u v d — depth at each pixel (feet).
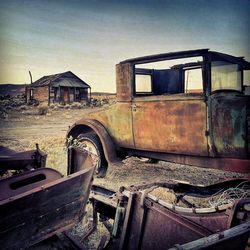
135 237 6.45
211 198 9.62
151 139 12.92
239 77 12.32
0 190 6.63
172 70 16.65
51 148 19.48
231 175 14.66
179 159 12.46
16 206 5.70
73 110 45.50
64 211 7.06
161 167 16.93
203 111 11.11
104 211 8.47
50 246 7.00
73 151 10.41
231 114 10.58
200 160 11.75
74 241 6.99
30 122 36.06
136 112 13.29
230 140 10.69
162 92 16.99
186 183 9.59
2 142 22.24
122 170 16.20
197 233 5.32
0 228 5.62
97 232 8.91
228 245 4.37
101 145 14.90
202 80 11.05
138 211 6.56
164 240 5.90
